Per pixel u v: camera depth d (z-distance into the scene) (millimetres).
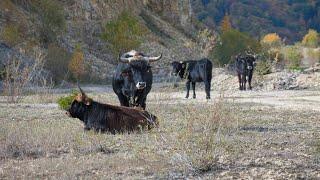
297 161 10078
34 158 10789
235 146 11586
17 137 12195
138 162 10062
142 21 93500
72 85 53938
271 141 12609
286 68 60344
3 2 64438
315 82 44188
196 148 10258
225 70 56969
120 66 17438
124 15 78062
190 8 109250
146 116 14711
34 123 16234
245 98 30547
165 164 9836
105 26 78312
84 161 10195
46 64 54062
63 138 12664
